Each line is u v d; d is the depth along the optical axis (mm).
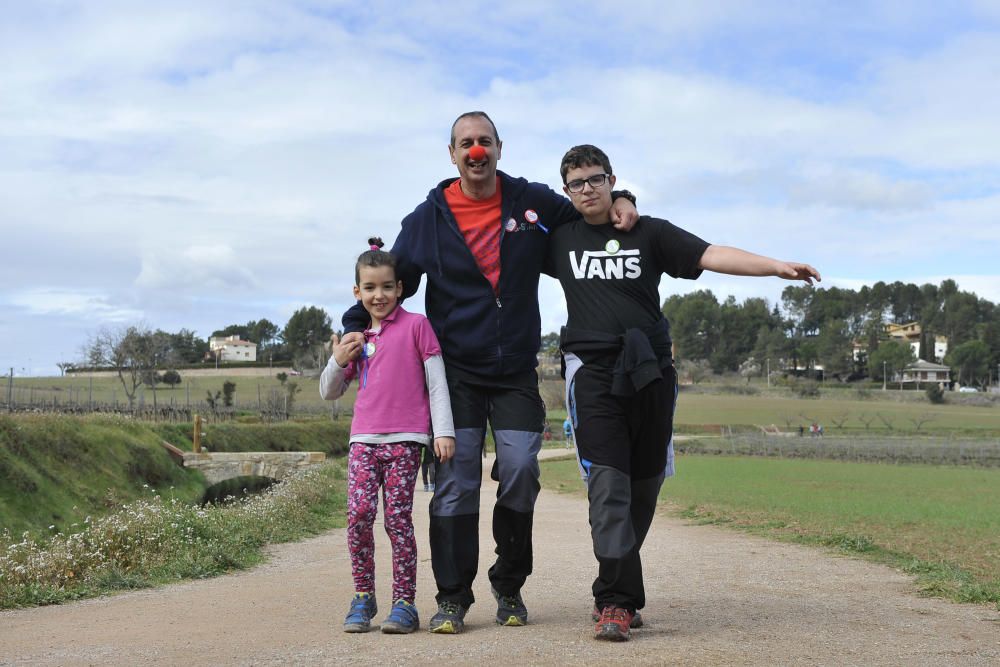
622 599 3957
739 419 87625
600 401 4164
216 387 87688
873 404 112188
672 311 186000
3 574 6207
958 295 183625
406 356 4316
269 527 10711
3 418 19734
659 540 9734
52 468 19906
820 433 70125
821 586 5980
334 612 4949
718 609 4844
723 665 3336
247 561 8211
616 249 4316
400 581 4215
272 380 98500
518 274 4398
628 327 4242
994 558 7586
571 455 42969
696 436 70250
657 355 4250
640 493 4449
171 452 27453
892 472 27141
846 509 12891
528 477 4281
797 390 130375
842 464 34188
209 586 6531
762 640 3854
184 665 3420
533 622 4438
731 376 166125
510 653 3557
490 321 4344
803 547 8867
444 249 4406
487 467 32188
